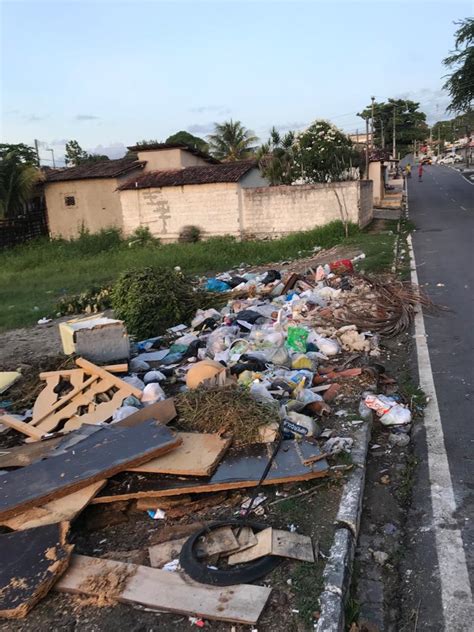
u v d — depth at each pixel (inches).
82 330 281.4
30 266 868.0
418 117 3297.2
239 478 154.8
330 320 341.7
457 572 131.6
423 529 148.6
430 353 285.7
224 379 223.6
